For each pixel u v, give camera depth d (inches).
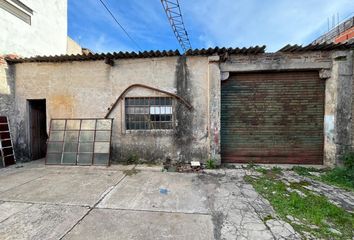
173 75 220.7
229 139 221.9
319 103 212.5
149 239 94.9
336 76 199.3
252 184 163.6
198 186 160.2
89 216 115.1
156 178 179.3
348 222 109.0
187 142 221.0
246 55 209.6
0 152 219.9
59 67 236.7
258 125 219.0
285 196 140.6
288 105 215.6
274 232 100.3
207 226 105.6
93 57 222.1
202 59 217.2
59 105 237.3
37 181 172.1
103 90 229.9
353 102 196.7
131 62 225.6
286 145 217.2
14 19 244.5
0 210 121.7
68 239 94.5
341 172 177.8
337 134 199.8
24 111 245.0
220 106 213.2
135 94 226.1
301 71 212.5
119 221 110.0
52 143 229.9
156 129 226.5
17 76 243.9
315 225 106.6
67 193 146.8
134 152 227.0
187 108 219.8
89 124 230.1
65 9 346.0
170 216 115.4
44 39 295.9
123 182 169.3
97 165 218.5
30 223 107.8
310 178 176.7
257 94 217.6
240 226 105.5
